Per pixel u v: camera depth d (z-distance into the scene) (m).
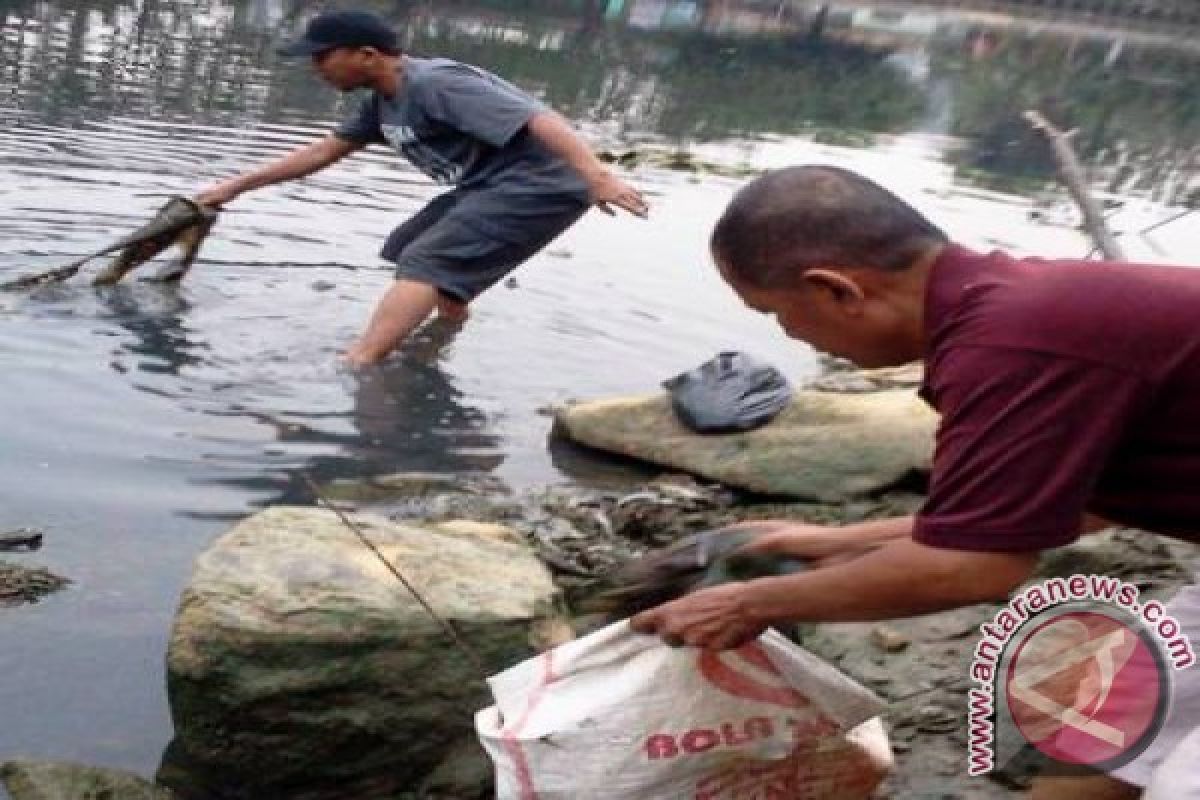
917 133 16.27
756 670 2.84
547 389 6.23
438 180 6.66
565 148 6.31
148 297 6.77
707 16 31.17
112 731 3.38
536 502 4.93
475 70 6.57
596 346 6.87
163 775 3.29
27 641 3.67
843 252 2.35
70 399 5.39
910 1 44.28
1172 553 4.18
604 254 8.56
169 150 9.62
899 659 3.79
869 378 6.11
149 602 3.93
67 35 14.12
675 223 9.59
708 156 12.60
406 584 3.29
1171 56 37.12
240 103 11.66
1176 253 10.51
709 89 17.83
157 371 5.82
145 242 6.79
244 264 7.50
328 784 3.39
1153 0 48.59
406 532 3.79
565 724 2.79
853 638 3.89
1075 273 2.26
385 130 6.65
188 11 17.11
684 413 5.49
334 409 5.66
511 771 2.81
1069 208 11.92
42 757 3.26
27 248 7.20
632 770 2.79
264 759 3.36
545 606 3.56
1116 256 5.89
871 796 3.22
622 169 11.38
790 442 5.27
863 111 17.97
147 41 14.43
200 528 4.44
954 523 2.25
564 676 2.86
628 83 17.06
